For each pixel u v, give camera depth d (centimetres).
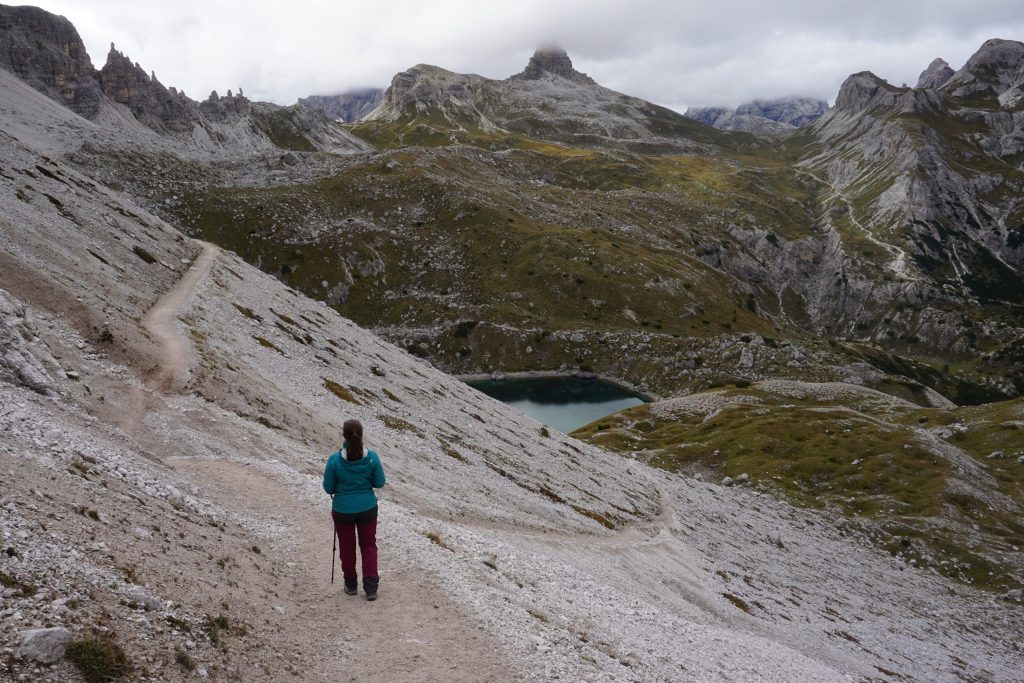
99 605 1327
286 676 1438
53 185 8619
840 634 6919
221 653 1402
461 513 4628
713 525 9425
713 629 4359
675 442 15900
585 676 1978
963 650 7925
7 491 1534
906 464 13300
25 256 5328
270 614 1681
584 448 11412
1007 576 10150
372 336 11431
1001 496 12400
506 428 9688
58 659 1127
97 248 7288
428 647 1775
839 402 18725
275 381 5978
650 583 5447
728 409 17512
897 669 6400
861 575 9562
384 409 7150
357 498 1906
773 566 8675
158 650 1298
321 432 5006
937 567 10344
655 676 2431
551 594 3036
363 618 1850
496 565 3034
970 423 15962
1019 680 7406
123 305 5888
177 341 5156
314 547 2294
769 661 3944
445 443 7075
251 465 3112
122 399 3472
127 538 1661
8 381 2739
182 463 2903
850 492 12575
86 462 2091
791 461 13812
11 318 3253
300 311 9956
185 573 1650
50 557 1377
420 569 2312
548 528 5716
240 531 2214
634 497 9325
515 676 1772
